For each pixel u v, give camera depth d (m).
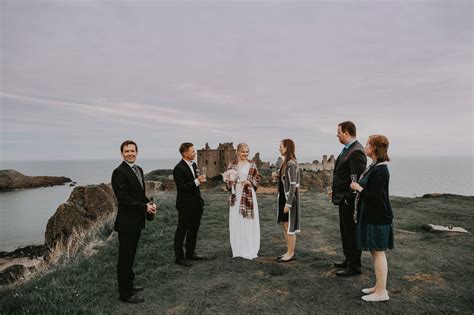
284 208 5.96
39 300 4.46
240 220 6.47
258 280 5.18
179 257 6.03
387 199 4.17
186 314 4.12
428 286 4.79
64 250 8.47
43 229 43.59
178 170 6.05
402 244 7.12
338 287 4.80
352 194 4.94
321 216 10.84
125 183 4.51
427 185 115.56
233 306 4.30
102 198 13.68
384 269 4.26
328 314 4.01
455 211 10.87
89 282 5.20
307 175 54.62
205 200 14.79
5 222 49.12
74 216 12.74
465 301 4.26
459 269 5.49
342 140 5.31
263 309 4.19
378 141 4.21
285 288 4.83
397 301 4.30
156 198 14.27
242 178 6.56
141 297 4.61
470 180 139.88
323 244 7.39
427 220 9.60
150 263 6.13
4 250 31.44
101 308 4.30
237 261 6.20
